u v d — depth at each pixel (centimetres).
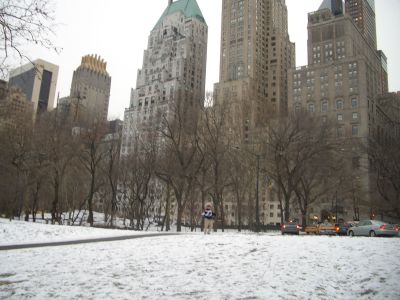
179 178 4766
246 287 1015
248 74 17250
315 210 10812
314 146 4756
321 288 1023
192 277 1114
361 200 7638
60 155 4838
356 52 18425
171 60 16188
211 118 4756
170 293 949
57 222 5050
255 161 5275
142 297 913
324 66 14950
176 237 2064
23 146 4659
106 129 5041
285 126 4834
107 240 1925
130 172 6650
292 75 15712
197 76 16738
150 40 17275
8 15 1196
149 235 2278
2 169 4816
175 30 16850
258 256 1420
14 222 3017
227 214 10175
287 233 4097
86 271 1170
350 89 14162
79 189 6388
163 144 5200
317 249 1542
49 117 4941
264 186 6544
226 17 18588
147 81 16225
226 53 18150
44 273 1132
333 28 18412
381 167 4756
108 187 6531
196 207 6900
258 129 5272
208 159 4894
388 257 1359
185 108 4650
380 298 942
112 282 1045
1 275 1103
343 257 1382
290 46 19900
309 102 15000
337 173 5569
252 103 5516
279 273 1170
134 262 1316
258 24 18188
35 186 5938
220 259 1372
